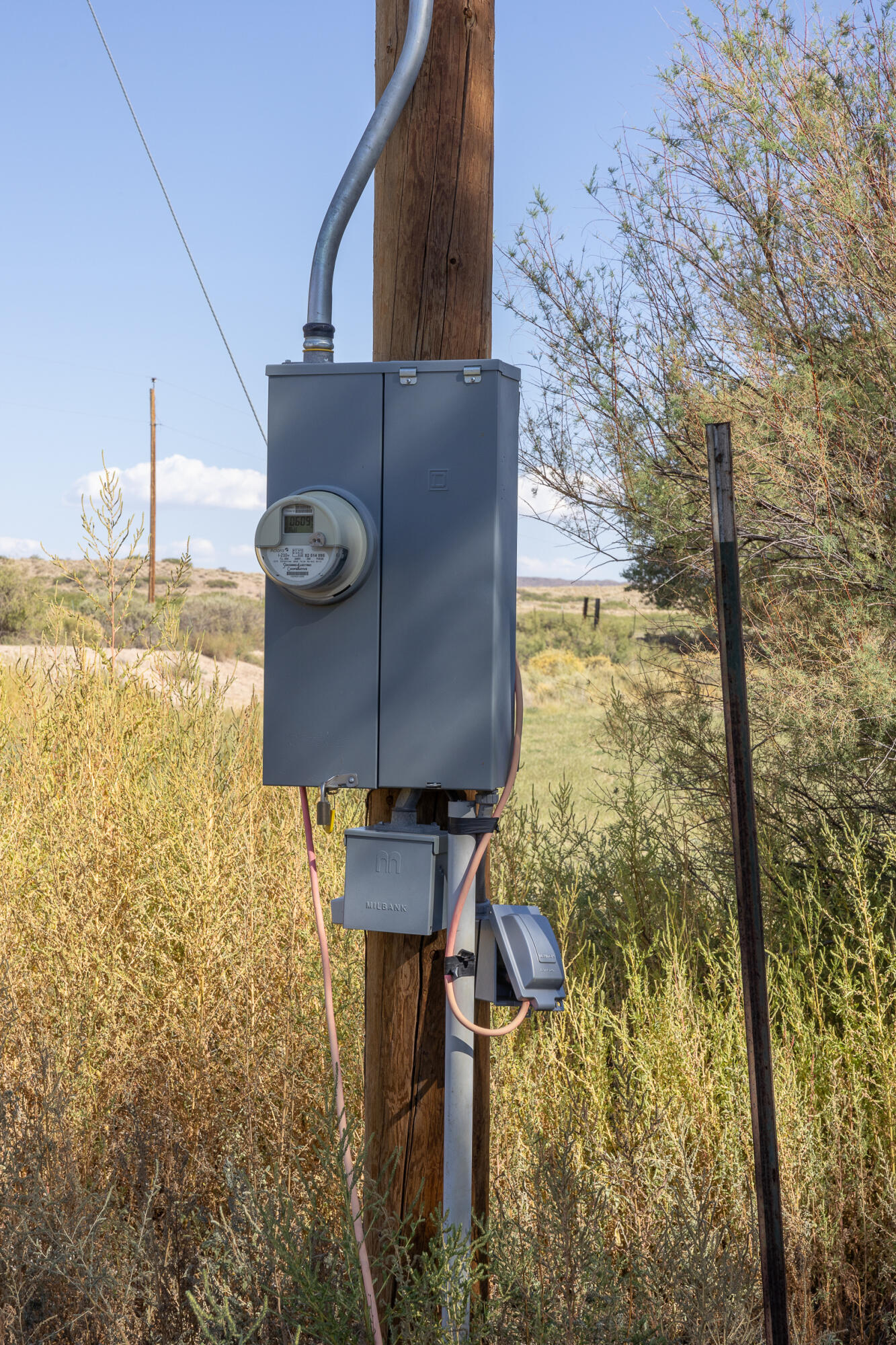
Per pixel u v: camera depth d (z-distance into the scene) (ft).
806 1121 9.47
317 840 13.99
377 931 6.86
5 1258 7.72
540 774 27.61
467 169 7.52
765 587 14.78
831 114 13.85
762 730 14.87
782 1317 5.60
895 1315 8.39
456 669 6.70
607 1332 7.03
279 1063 9.89
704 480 15.23
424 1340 6.51
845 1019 10.69
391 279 7.58
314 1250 7.68
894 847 12.74
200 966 10.82
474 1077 7.28
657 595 17.79
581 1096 9.51
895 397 13.21
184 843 13.07
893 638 13.05
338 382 6.86
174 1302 7.83
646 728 17.71
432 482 6.73
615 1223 8.41
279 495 6.96
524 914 6.87
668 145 14.75
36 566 101.76
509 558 6.96
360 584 6.79
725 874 15.40
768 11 14.03
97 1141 9.99
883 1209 9.06
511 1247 7.39
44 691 17.75
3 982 10.85
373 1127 7.47
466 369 6.67
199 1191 9.45
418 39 7.18
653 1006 11.48
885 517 13.52
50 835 13.71
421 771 6.77
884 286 13.19
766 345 14.46
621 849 16.19
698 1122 9.46
